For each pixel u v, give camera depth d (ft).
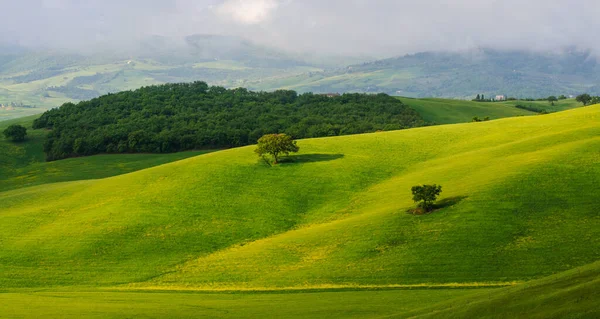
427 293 155.02
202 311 152.25
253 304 157.79
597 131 307.37
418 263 180.96
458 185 251.19
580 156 256.11
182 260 217.77
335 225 234.99
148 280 199.00
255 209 270.05
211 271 200.95
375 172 314.96
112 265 216.13
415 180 282.56
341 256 197.57
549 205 208.54
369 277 176.45
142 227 252.62
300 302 156.15
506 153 296.51
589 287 106.52
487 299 119.65
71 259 223.71
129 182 326.03
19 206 307.58
